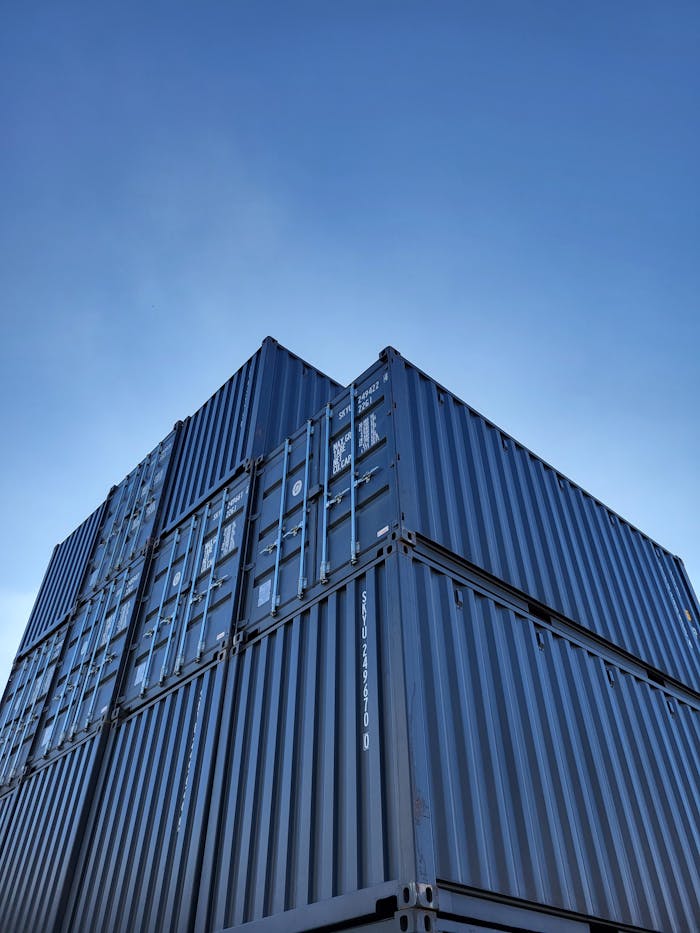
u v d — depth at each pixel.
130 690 10.38
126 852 8.22
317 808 6.07
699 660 11.83
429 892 4.82
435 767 5.55
